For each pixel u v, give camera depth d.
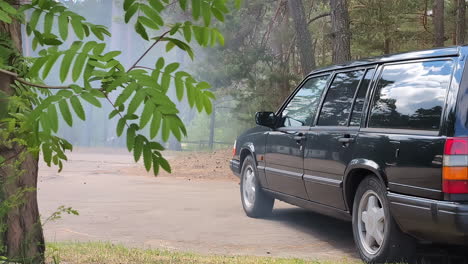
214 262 5.45
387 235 5.56
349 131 6.40
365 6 26.28
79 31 2.39
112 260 5.37
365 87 6.48
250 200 9.18
